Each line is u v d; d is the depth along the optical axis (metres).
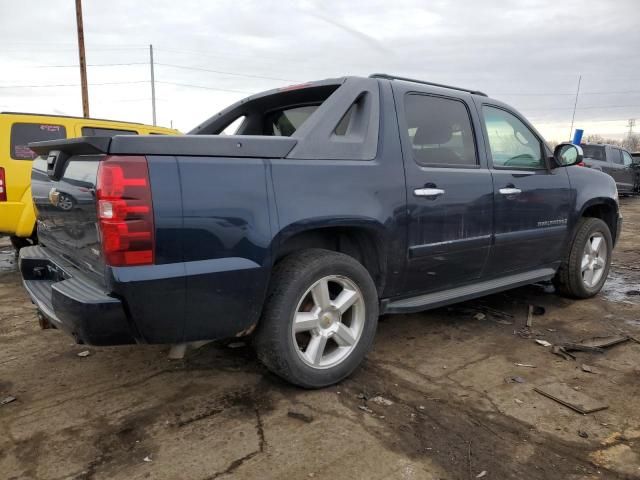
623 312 4.68
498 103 4.22
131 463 2.30
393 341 3.87
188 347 2.63
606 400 2.95
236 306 2.57
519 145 4.29
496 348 3.74
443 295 3.72
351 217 2.94
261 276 2.61
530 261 4.38
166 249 2.32
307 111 3.89
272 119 4.27
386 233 3.15
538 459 2.37
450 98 3.78
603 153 17.81
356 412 2.76
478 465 2.31
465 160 3.79
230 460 2.32
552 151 4.64
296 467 2.27
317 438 2.50
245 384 3.10
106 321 2.29
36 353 3.58
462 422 2.68
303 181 2.78
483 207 3.76
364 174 3.05
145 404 2.85
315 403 2.85
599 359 3.56
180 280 2.35
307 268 2.81
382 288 3.31
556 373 3.31
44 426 2.61
